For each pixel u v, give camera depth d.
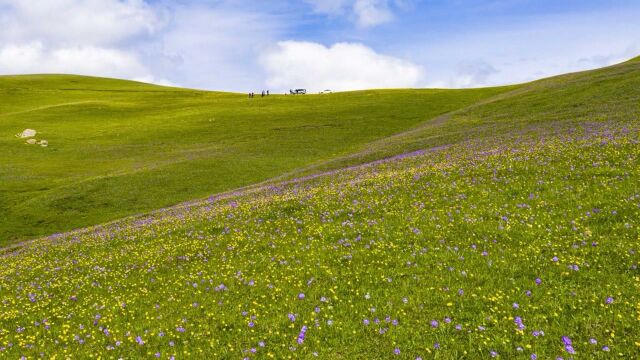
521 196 20.12
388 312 12.36
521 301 11.89
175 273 18.34
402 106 100.12
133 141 83.25
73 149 78.44
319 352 10.88
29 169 65.38
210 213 29.42
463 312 11.77
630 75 69.56
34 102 130.62
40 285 20.00
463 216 18.80
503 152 31.83
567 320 10.76
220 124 93.19
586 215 16.59
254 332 12.28
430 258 15.53
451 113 81.88
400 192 24.73
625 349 9.27
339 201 25.12
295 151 69.75
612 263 13.16
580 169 22.39
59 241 32.53
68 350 12.58
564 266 13.39
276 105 112.19
